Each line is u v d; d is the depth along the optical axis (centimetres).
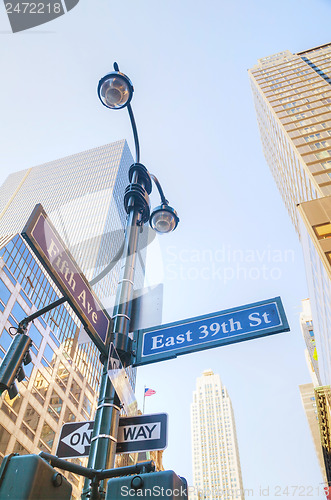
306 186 7000
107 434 461
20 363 468
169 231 880
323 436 9094
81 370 6738
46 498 279
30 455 286
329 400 8019
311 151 7188
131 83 856
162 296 674
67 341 6638
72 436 575
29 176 15762
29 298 5881
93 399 6744
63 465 377
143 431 510
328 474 8856
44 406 5366
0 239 6244
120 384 526
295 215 9119
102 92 866
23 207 13450
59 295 6819
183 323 629
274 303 620
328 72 9575
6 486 269
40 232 488
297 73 10231
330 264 4059
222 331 603
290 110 8788
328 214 4738
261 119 11038
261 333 583
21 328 503
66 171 15100
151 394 5672
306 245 5241
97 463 431
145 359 580
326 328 4853
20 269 6000
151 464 371
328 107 8325
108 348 552
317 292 5072
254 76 11044
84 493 399
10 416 4703
